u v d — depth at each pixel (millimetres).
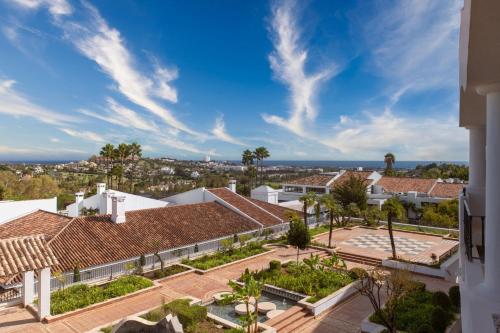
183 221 30047
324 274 21109
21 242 16828
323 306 17688
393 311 13695
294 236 24891
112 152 69188
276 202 47688
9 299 17984
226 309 18375
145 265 24062
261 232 32875
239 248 29391
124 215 27359
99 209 36656
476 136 9008
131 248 24062
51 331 15391
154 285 21000
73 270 20547
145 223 28031
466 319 6129
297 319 16781
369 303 18781
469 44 4652
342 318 17094
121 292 19516
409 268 24406
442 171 94188
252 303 16906
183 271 23844
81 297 18516
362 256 28000
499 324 5020
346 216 42219
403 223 42125
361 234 36938
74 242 23156
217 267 24688
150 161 178750
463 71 5625
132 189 74812
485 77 5191
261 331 14992
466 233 7320
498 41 4484
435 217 39781
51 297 18438
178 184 99438
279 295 19891
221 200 36188
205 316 15945
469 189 8758
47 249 16938
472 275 6164
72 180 103812
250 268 25094
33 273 17812
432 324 14492
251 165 87062
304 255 28703
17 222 27703
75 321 16422
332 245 31422
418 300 17266
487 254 5465
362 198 41062
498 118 5344
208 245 28219
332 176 57375
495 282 5316
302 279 20734
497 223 5316
